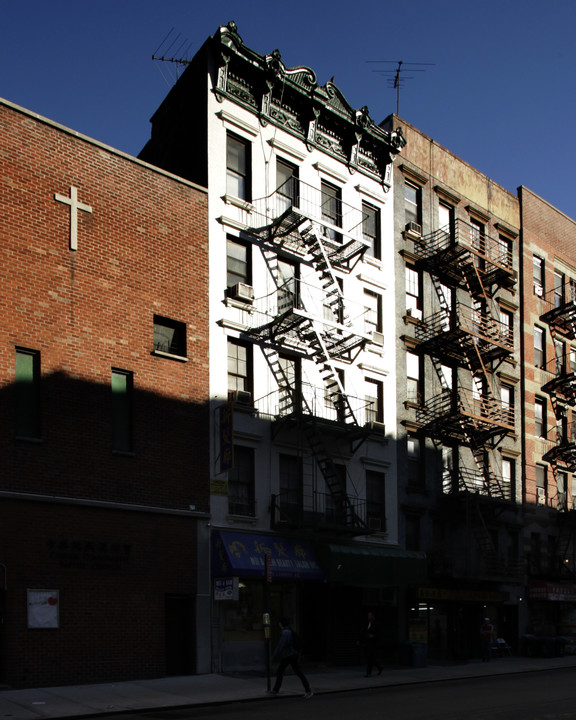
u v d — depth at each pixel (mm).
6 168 20578
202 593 22672
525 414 36625
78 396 20922
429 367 31953
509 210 38312
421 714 14375
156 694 17797
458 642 31078
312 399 27000
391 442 29688
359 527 26000
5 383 19547
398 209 32188
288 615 25156
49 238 21125
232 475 24484
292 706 16047
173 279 23875
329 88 29656
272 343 26188
